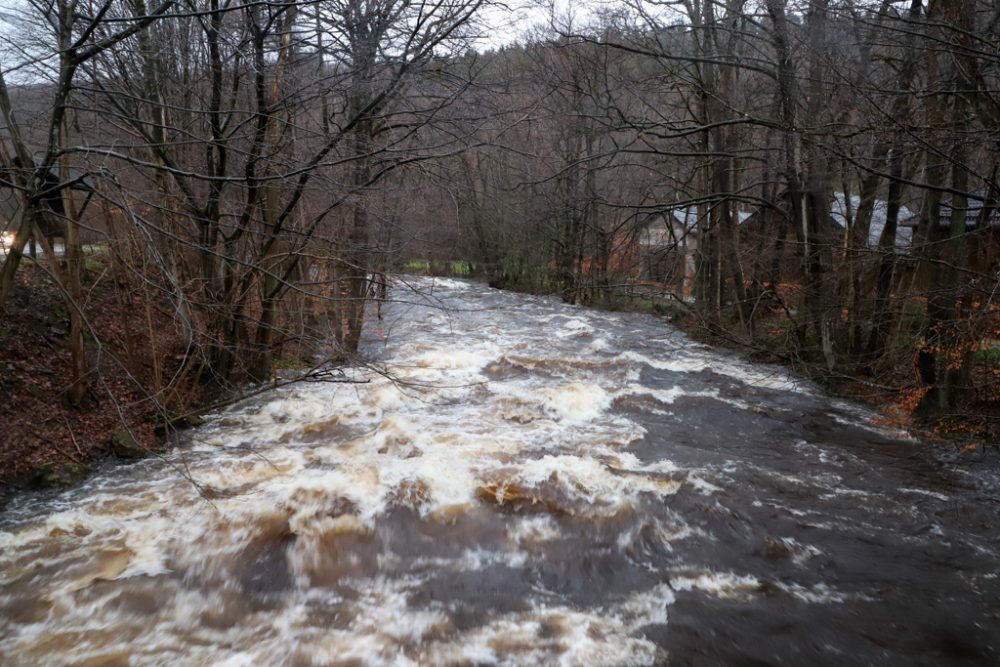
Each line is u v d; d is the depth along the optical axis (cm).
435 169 1160
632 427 1176
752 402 1370
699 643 589
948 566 722
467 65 1120
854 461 1032
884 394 1300
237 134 1036
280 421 1148
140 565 679
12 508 786
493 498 844
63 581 648
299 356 1527
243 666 546
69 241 965
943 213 1153
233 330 1184
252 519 761
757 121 1066
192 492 834
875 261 1224
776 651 579
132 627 591
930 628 613
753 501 866
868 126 936
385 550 729
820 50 1046
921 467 1007
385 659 561
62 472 861
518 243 3197
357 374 1405
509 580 686
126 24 960
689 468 976
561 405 1284
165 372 1216
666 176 1431
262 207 1149
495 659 564
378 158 1112
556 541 758
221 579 665
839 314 1381
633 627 612
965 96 952
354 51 1031
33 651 555
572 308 2825
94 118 937
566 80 1380
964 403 1087
